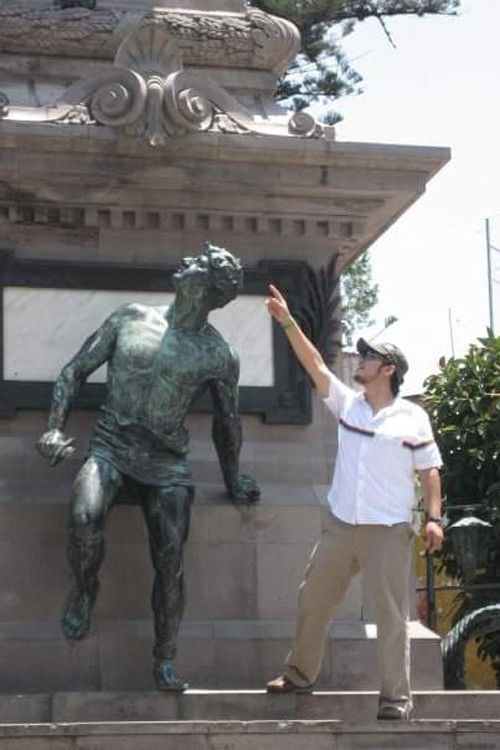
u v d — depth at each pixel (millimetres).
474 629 14359
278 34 14148
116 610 13039
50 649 12805
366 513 11922
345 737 11562
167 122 13328
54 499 13117
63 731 11383
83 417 13336
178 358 12781
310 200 13781
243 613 13242
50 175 13312
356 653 13164
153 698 12336
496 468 18406
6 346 13320
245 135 13477
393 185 13734
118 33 13961
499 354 18922
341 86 25609
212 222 13711
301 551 13383
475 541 15695
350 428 12125
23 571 12984
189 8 14336
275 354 13680
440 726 11609
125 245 13617
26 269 13406
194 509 13281
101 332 12961
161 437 12789
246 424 13633
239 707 12359
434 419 18828
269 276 13727
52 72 13922
